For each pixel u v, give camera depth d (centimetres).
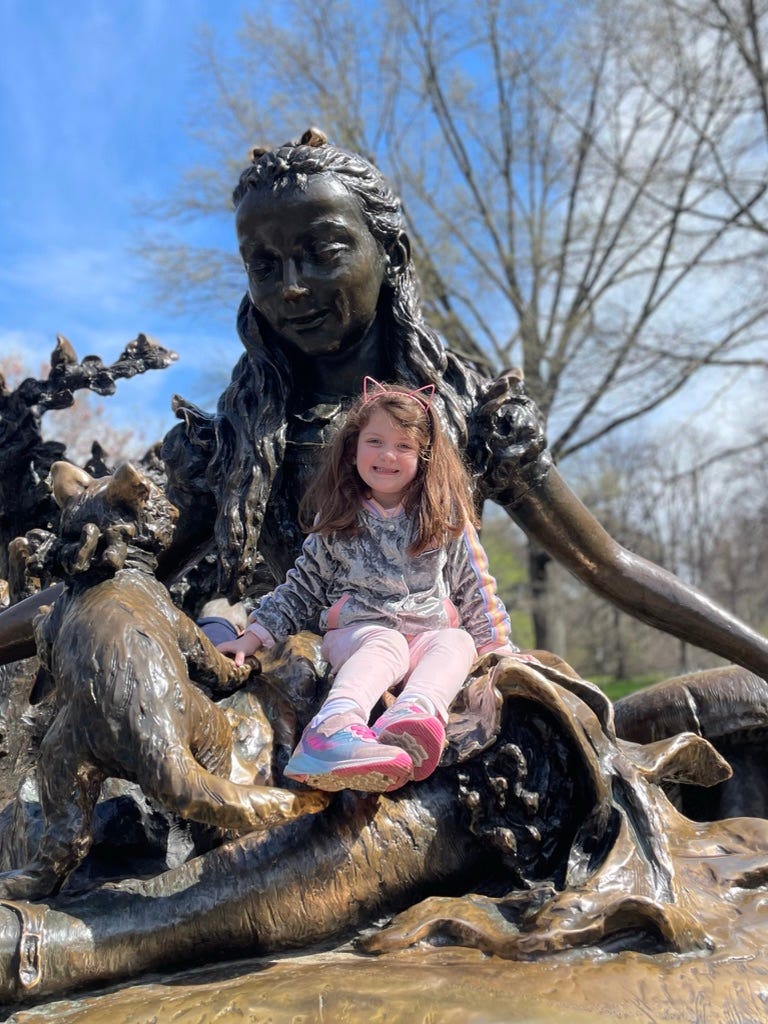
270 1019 157
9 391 335
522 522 277
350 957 185
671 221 1449
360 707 194
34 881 181
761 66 1378
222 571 250
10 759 269
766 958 179
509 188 1570
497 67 1549
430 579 220
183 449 263
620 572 275
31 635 242
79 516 192
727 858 209
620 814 199
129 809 210
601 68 1503
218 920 184
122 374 336
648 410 1536
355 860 193
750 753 279
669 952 179
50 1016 169
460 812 204
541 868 201
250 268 250
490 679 206
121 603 186
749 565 2469
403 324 264
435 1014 155
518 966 173
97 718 176
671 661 2630
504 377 271
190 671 199
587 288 1538
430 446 221
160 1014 161
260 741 208
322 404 266
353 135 1570
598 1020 156
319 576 226
